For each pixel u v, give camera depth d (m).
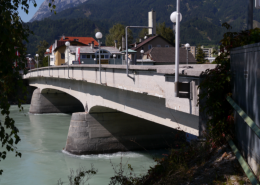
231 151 6.21
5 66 4.49
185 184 5.85
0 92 4.80
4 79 4.79
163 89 11.37
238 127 5.85
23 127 33.03
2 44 4.50
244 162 4.99
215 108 6.57
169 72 9.75
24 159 20.64
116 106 18.44
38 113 46.47
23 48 4.98
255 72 4.79
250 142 5.02
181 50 58.72
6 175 17.36
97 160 20.62
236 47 5.97
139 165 18.70
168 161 7.41
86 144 22.27
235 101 6.00
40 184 15.82
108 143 22.59
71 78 26.30
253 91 4.86
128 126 23.00
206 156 6.58
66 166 19.19
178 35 7.95
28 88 59.06
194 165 6.62
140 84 13.44
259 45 4.59
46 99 47.16
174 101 9.75
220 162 6.02
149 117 14.17
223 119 6.39
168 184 6.21
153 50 57.09
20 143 25.31
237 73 5.86
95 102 22.06
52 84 38.56
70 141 22.62
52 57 92.62
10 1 4.64
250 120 4.76
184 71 8.49
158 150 22.83
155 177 7.27
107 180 16.08
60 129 31.95
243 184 5.05
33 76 45.97
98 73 19.66
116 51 57.72
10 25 4.67
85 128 22.47
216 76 6.54
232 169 5.63
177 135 8.62
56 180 16.44
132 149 22.94
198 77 7.89
